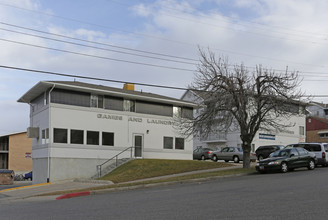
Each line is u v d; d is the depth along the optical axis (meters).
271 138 44.72
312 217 8.07
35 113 30.88
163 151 33.88
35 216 9.97
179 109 35.91
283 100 23.05
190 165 27.84
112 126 30.66
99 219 8.97
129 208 10.65
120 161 30.20
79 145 28.44
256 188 14.22
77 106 28.70
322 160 25.39
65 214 10.10
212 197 12.25
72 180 27.12
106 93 30.25
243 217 8.38
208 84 23.19
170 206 10.62
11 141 51.41
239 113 23.30
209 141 47.94
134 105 32.59
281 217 8.19
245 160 24.38
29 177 46.88
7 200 16.73
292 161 22.09
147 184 18.36
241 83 23.30
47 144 27.25
